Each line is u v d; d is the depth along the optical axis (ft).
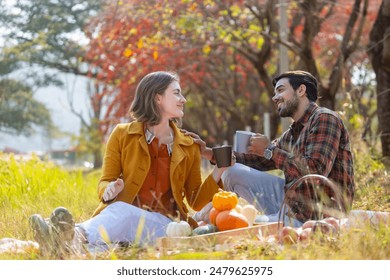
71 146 113.19
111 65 71.51
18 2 96.22
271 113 80.07
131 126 21.30
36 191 35.53
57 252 18.37
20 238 21.58
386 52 41.70
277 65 71.72
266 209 23.29
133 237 19.97
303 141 21.90
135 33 54.13
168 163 21.43
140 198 21.29
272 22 52.08
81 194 35.86
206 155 22.00
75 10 93.97
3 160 38.78
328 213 20.03
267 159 22.75
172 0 51.67
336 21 70.79
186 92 85.66
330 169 21.39
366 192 29.78
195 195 21.86
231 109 88.28
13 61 101.24
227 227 19.85
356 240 17.13
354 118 38.88
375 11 68.69
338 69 48.08
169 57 63.82
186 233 19.66
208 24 50.19
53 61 97.09
